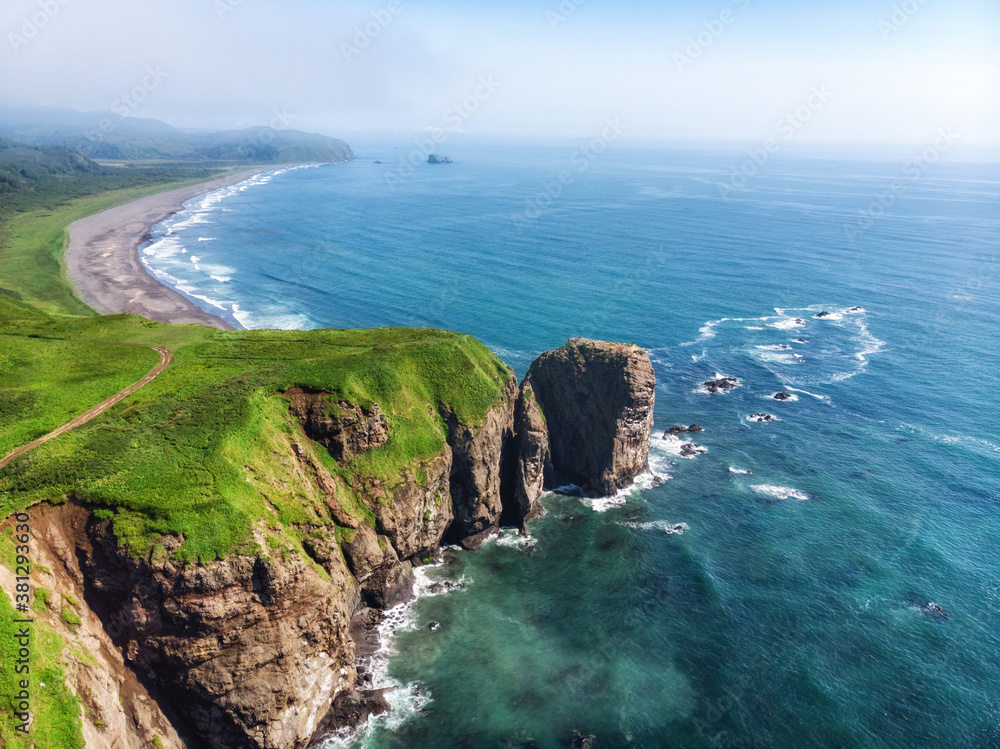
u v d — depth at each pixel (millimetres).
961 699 44344
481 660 47906
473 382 63281
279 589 39719
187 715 38875
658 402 91188
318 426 53031
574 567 58562
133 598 37656
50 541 38531
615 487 69688
